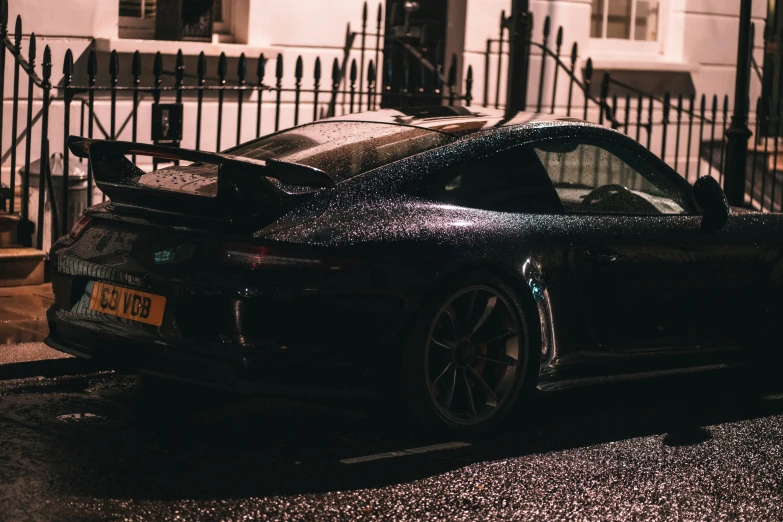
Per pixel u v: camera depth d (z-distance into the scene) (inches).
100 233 200.4
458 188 204.1
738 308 237.9
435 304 194.2
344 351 186.9
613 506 173.6
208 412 209.8
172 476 175.5
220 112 320.8
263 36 403.2
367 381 190.2
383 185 196.9
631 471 190.9
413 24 448.8
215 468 180.1
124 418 203.8
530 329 208.4
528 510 169.9
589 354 216.5
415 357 193.2
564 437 208.2
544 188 214.8
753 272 238.5
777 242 242.5
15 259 295.0
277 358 182.7
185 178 201.5
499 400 205.8
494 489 178.1
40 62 350.6
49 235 312.8
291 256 182.9
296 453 189.8
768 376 267.6
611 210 223.3
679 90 522.0
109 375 231.5
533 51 469.1
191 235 187.5
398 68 448.8
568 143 221.9
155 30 384.2
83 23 358.3
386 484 177.5
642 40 517.3
